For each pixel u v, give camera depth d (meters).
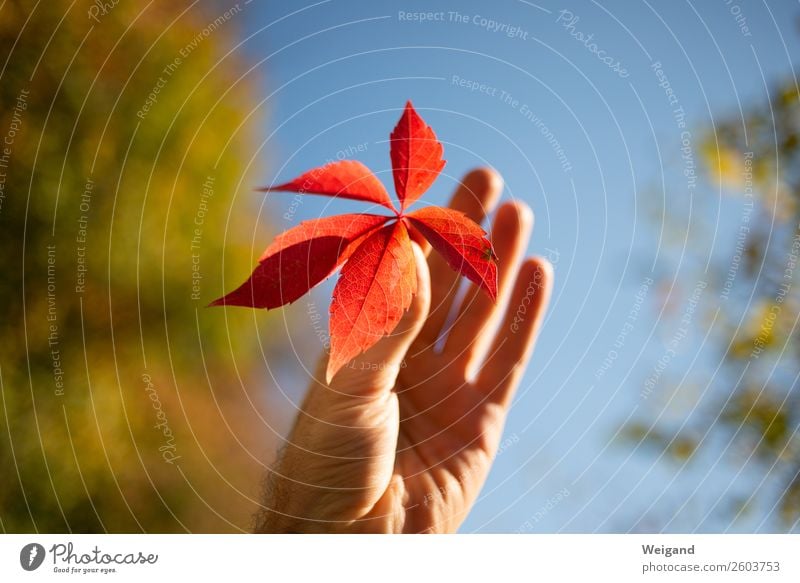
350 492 0.61
